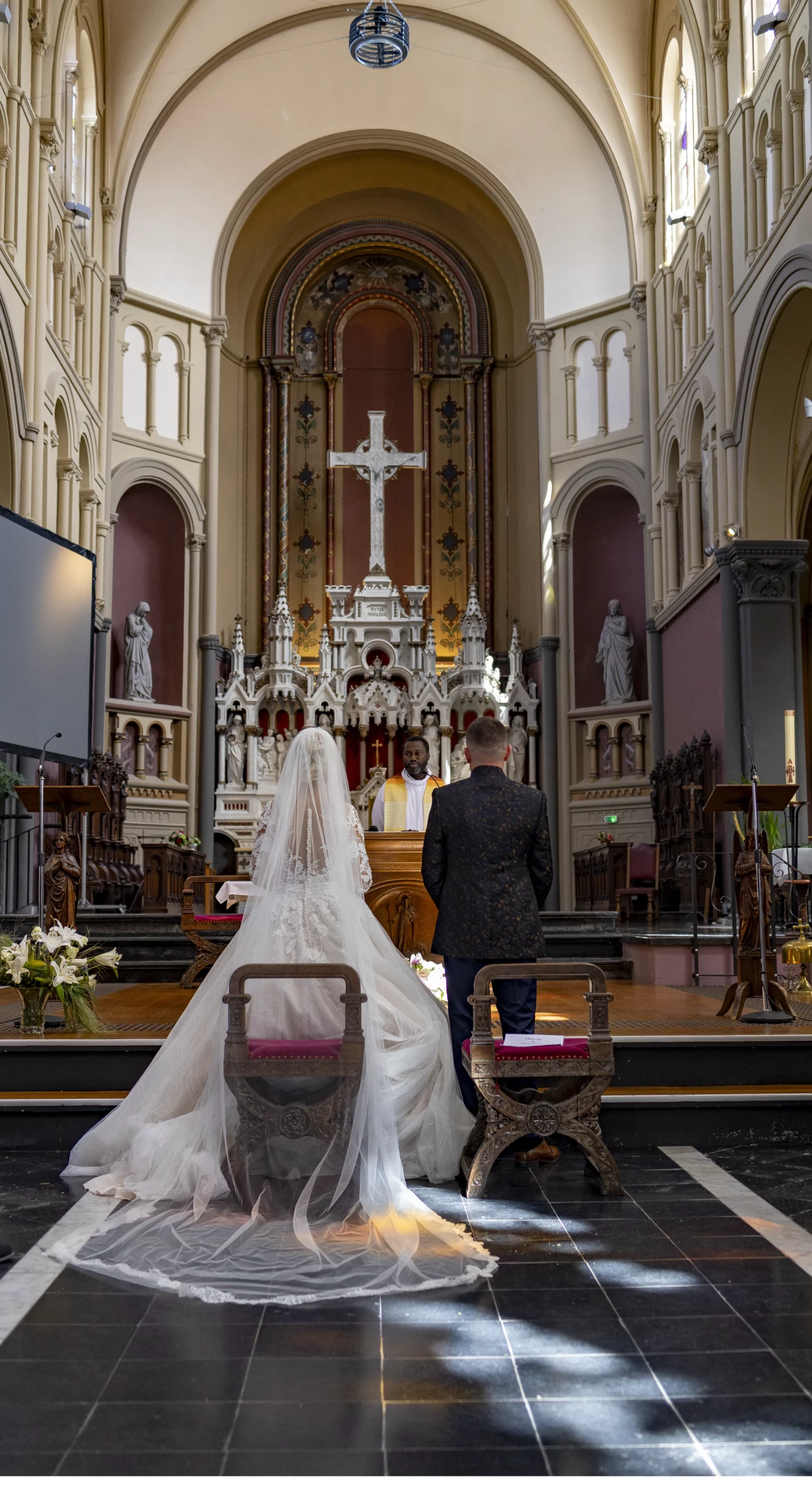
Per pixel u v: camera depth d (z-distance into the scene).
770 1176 5.02
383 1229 4.11
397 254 21.52
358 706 18.56
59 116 14.55
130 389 18.83
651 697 17.86
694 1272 3.79
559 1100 5.12
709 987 9.36
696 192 16.08
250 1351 3.17
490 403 21.12
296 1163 4.68
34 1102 5.61
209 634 19.17
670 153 17.61
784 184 12.43
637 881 14.55
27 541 11.31
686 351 16.67
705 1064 5.93
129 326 18.84
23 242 13.25
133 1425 2.76
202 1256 3.88
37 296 13.40
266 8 17.80
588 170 19.22
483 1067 4.71
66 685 11.86
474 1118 5.25
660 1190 4.79
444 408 21.39
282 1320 3.39
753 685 13.37
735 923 6.98
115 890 15.47
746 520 13.70
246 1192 4.39
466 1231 4.23
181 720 18.91
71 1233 4.15
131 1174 4.70
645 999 8.27
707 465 15.53
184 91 18.42
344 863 4.97
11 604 11.03
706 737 14.65
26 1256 3.95
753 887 6.79
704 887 14.04
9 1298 3.56
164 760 18.66
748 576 13.51
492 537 20.80
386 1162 4.40
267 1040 4.54
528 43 18.31
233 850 19.02
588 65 18.20
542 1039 4.85
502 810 5.19
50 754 11.53
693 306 16.11
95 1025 6.27
